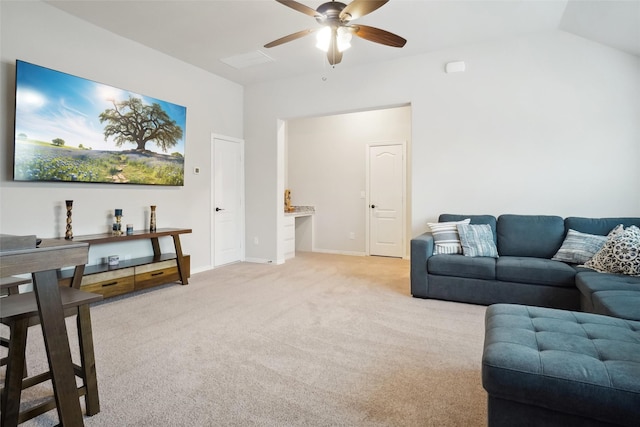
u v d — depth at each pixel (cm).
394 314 312
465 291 339
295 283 423
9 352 146
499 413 138
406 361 223
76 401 138
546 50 374
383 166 630
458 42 399
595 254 308
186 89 462
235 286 409
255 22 353
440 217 407
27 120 301
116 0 314
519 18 344
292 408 173
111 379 199
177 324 286
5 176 300
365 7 237
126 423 160
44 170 314
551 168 375
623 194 352
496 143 396
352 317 304
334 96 485
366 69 461
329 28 268
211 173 505
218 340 254
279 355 231
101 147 358
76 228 348
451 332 270
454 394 185
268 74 506
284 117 527
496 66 394
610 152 354
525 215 372
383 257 622
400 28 364
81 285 320
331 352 235
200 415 167
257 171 554
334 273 480
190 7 325
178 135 441
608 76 354
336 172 670
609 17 311
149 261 386
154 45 409
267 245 552
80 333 163
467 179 409
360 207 650
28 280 200
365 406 175
